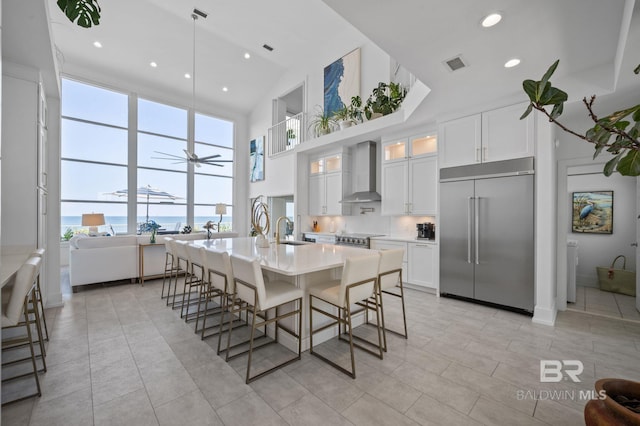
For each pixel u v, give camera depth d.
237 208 9.34
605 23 2.02
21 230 2.95
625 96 2.72
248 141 9.49
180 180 8.34
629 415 1.01
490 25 2.06
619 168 1.11
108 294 4.23
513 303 3.36
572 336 2.77
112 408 1.78
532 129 3.24
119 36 6.00
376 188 5.45
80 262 4.34
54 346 2.57
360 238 5.07
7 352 2.45
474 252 3.68
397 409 1.77
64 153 6.72
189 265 3.33
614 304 3.79
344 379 2.08
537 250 3.18
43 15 2.28
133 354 2.44
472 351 2.47
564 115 3.27
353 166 5.87
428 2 1.84
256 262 2.08
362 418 1.69
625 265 4.62
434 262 4.13
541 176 3.16
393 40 2.23
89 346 2.58
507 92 3.17
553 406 1.79
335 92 6.13
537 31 2.13
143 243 4.91
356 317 3.02
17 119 2.94
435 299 3.93
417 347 2.54
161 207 8.02
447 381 2.05
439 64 2.59
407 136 4.61
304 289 2.54
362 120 5.30
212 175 8.88
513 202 3.36
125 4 5.41
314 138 6.15
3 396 1.89
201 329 2.97
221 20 5.75
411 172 4.57
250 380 2.05
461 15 1.96
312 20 5.70
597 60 2.55
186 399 1.87
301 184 6.36
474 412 1.74
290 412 1.75
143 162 7.63
